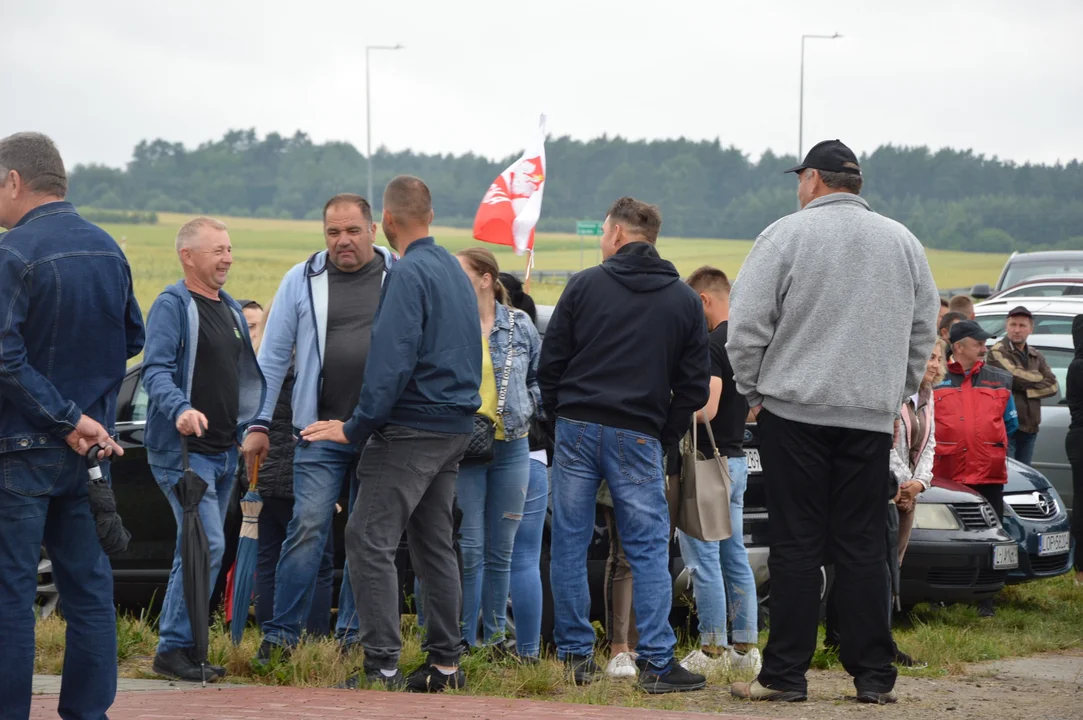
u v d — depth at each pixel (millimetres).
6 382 8367
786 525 11461
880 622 11492
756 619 14188
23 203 8883
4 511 8547
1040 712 11570
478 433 12773
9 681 8469
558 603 12648
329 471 12375
